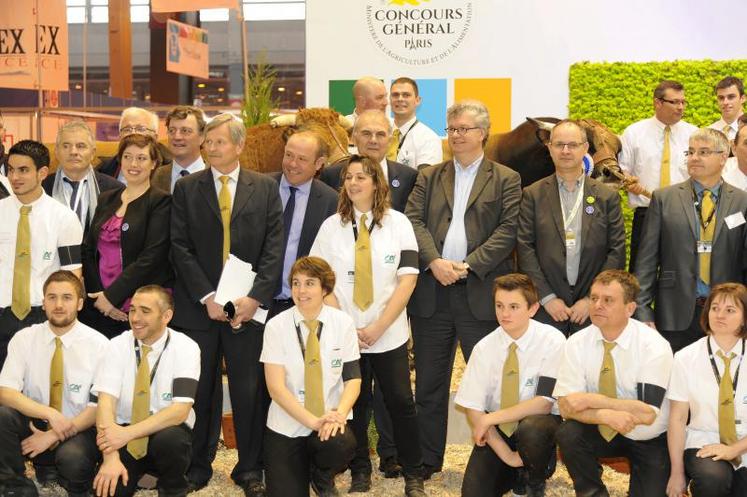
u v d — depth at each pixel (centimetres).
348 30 797
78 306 438
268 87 701
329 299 446
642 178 640
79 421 430
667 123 635
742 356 404
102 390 424
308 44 803
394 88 603
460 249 477
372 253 447
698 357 410
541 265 477
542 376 429
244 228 452
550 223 477
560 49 776
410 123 604
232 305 433
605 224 476
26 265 465
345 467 454
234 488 458
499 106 786
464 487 422
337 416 409
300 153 473
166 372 429
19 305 462
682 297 471
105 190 519
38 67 814
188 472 457
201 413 457
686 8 761
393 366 445
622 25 769
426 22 788
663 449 420
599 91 769
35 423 446
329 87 803
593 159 582
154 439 417
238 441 454
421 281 478
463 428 552
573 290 475
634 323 423
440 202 486
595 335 425
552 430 420
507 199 482
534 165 616
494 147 635
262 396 455
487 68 785
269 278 448
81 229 480
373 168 448
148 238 463
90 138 504
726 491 391
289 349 425
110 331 479
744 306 397
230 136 448
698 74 754
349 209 454
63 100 828
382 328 436
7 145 761
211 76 1032
